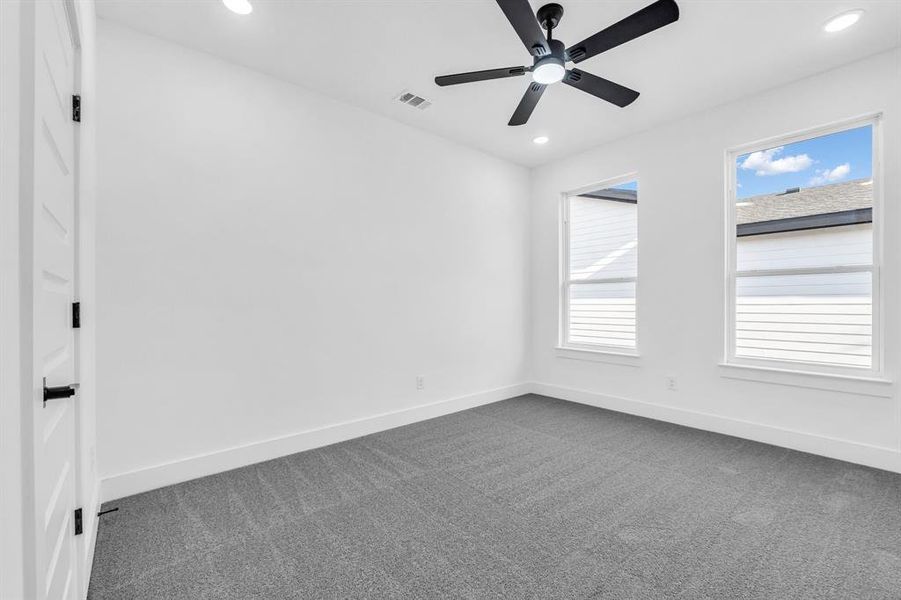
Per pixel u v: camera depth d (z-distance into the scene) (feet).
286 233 9.39
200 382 8.21
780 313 10.03
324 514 6.77
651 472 8.37
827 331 9.36
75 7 4.12
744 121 10.24
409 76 9.26
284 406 9.34
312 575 5.30
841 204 9.19
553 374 14.82
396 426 11.36
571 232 14.64
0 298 1.82
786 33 7.73
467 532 6.26
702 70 9.00
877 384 8.47
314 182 9.85
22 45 2.22
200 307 8.22
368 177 10.87
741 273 10.62
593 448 9.72
